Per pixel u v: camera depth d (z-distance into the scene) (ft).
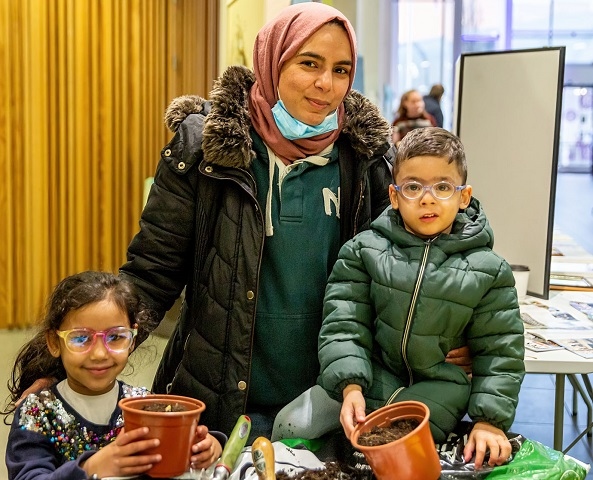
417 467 4.01
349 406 4.62
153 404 4.30
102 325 4.67
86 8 14.46
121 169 15.53
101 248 15.33
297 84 5.33
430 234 5.04
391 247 5.15
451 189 4.98
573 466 4.58
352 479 4.55
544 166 8.41
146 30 15.74
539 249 8.54
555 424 7.35
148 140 16.17
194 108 5.87
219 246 5.57
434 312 4.90
